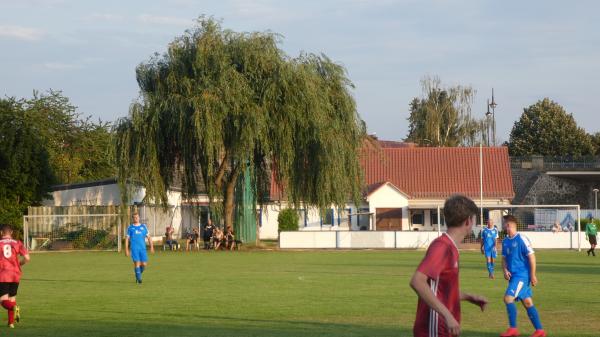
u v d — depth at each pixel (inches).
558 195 3348.9
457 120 4101.9
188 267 1328.7
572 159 3353.8
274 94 1850.4
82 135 3090.6
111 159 1887.3
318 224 2758.4
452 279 269.4
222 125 1841.8
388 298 776.9
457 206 272.5
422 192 2940.5
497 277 1079.6
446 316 257.0
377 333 537.0
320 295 810.2
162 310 678.5
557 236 2004.2
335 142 1883.6
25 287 928.3
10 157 2170.3
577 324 582.6
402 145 3981.3
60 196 2336.4
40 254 1877.5
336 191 1918.1
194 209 2130.9
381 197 2765.7
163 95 1859.0
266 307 699.4
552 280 1006.4
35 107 3006.9
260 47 1895.9
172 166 1973.4
